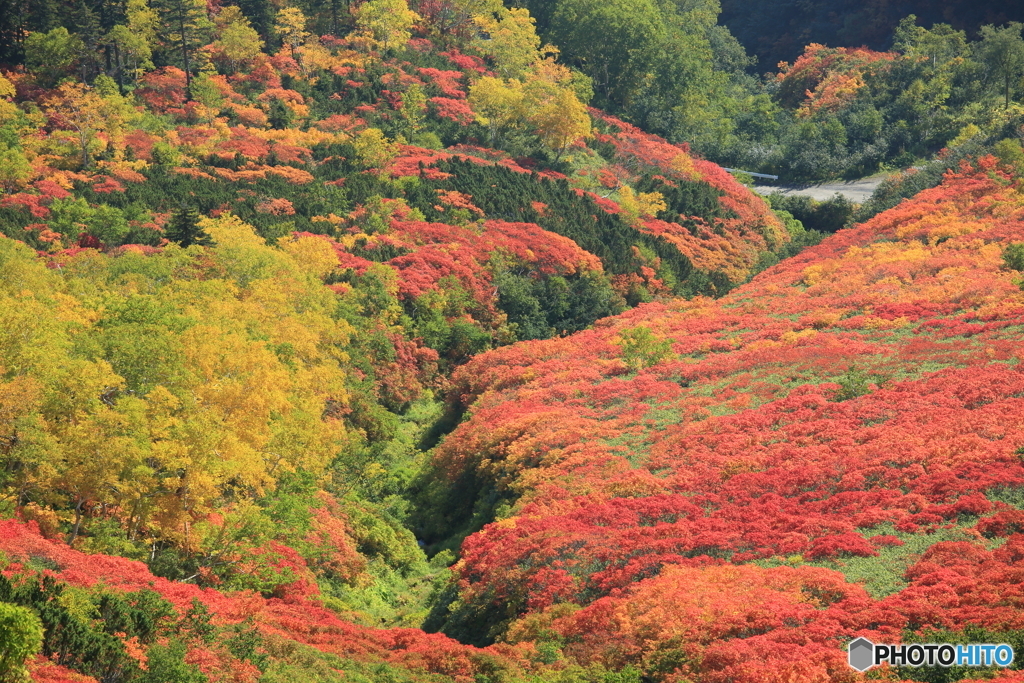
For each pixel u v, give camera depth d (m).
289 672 26.70
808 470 40.12
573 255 87.12
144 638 25.02
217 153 93.56
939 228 79.62
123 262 56.59
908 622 27.02
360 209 85.50
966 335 55.12
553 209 95.56
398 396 67.50
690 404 52.44
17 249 52.53
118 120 91.81
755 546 35.03
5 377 33.78
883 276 71.62
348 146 99.50
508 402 59.47
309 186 87.75
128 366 36.97
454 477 54.41
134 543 35.47
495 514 47.47
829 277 76.25
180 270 58.44
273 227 76.06
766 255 100.88
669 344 62.25
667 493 41.88
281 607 34.12
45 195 76.31
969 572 29.44
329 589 41.47
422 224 84.94
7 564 26.08
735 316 70.31
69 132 89.12
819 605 29.27
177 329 40.59
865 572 31.25
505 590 36.59
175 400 35.06
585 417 53.97
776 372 54.47
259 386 39.34
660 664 27.98
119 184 81.62
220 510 39.38
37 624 19.66
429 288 75.62
